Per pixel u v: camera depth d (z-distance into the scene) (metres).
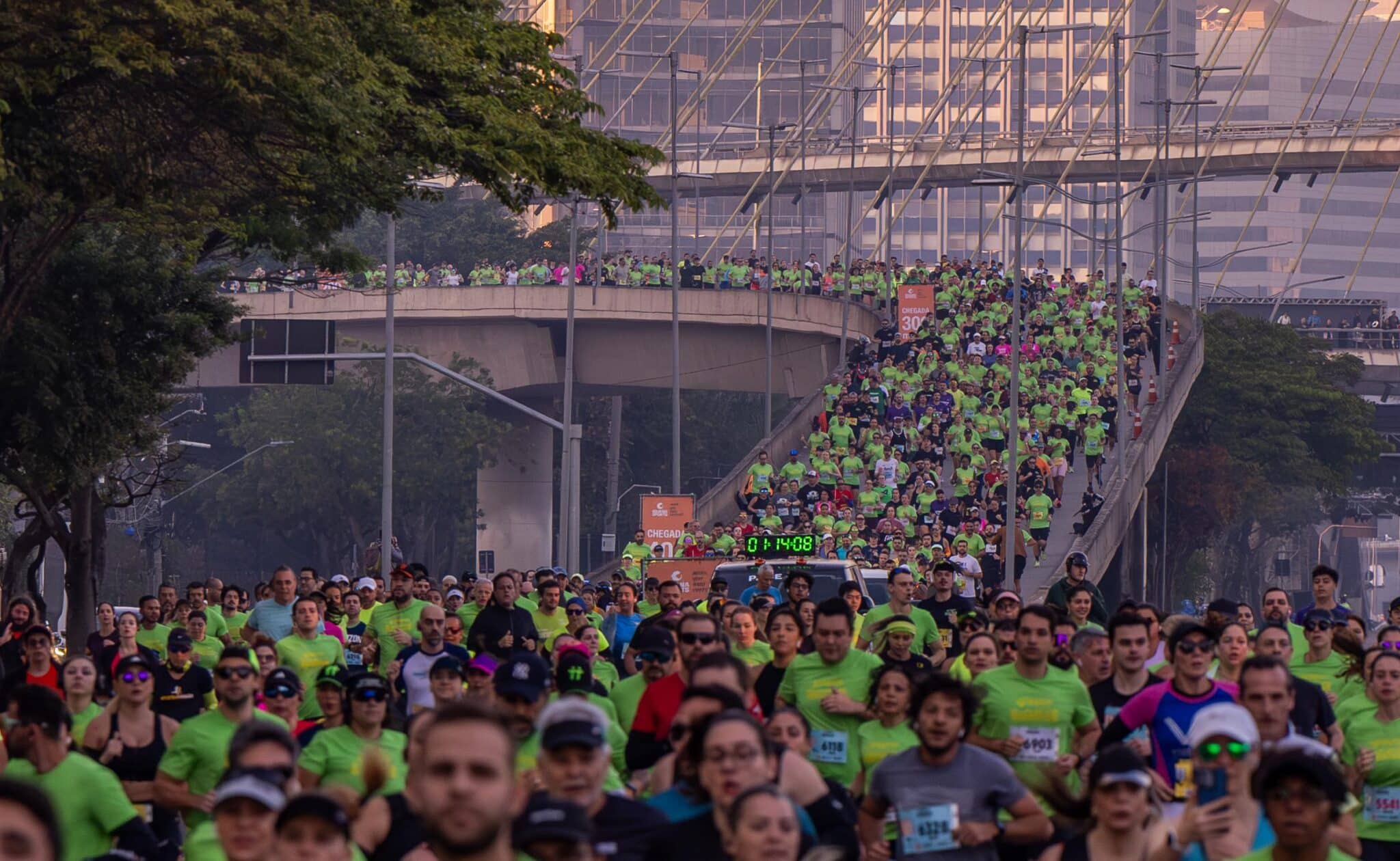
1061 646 30.50
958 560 77.00
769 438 144.38
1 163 42.69
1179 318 178.25
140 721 27.73
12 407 62.62
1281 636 31.23
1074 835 20.02
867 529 109.38
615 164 56.50
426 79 52.97
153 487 82.81
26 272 53.19
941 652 41.12
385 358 98.56
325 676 25.47
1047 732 26.67
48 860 12.41
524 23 57.56
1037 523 113.50
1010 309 148.00
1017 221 107.31
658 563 69.75
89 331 63.84
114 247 65.56
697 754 18.19
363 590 55.38
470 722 12.91
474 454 183.88
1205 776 18.59
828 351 172.88
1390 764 26.50
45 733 21.92
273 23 45.66
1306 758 16.45
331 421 182.38
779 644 29.42
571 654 28.91
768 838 14.99
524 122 53.78
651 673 27.75
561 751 16.14
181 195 58.91
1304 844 16.53
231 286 166.50
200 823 26.19
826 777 28.22
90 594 72.44
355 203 58.69
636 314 165.38
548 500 189.75
